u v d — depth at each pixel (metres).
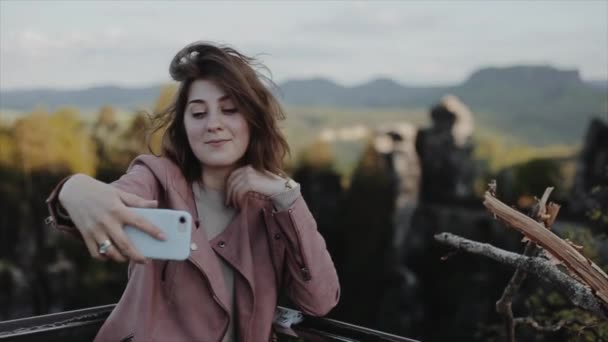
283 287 1.82
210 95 1.70
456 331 33.72
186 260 1.67
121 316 1.68
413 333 35.94
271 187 1.70
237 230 1.74
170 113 1.78
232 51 1.76
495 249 1.84
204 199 1.78
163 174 1.71
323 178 41.97
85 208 1.39
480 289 32.94
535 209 1.84
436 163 39.69
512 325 2.08
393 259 38.69
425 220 38.00
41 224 39.78
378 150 40.78
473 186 39.47
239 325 1.71
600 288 1.54
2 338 1.77
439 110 40.84
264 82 1.76
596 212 3.42
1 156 40.81
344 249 40.66
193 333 1.65
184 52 1.75
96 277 37.34
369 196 39.94
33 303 37.66
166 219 1.41
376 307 38.16
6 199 40.00
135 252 1.39
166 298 1.67
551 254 1.64
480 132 54.25
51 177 40.72
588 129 29.03
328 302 1.74
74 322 1.89
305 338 1.84
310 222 1.72
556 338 3.12
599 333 2.59
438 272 35.94
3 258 38.69
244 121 1.72
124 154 39.88
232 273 1.75
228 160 1.71
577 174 28.58
